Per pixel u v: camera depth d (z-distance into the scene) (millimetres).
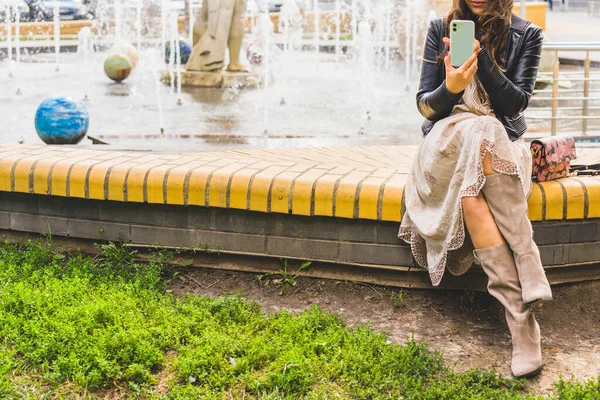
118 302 4062
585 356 3795
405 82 14086
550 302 4324
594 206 4258
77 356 3561
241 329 3883
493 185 3670
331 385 3418
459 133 3783
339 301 4395
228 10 12977
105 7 24625
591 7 31859
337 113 10094
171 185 4656
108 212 4875
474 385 3430
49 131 7301
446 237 3824
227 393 3377
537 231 4266
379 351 3676
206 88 12852
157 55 18453
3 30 24250
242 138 7535
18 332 3764
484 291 4402
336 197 4391
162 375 3521
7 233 5145
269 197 4500
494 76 3891
